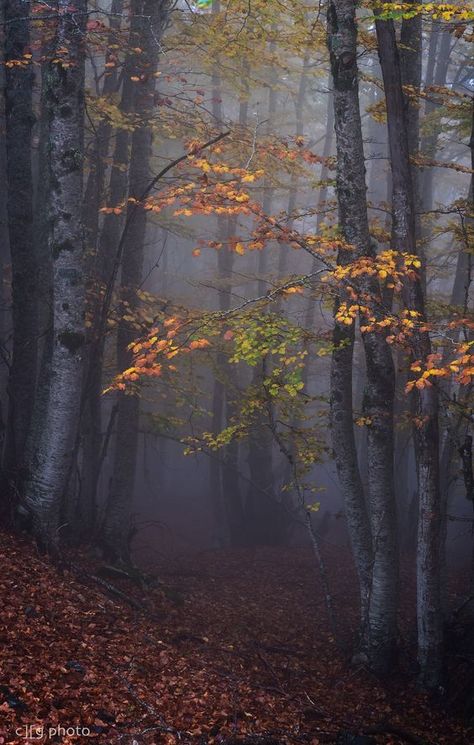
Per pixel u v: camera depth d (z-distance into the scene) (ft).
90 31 46.65
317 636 46.70
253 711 30.86
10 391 45.03
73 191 39.34
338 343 39.60
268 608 51.62
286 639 44.96
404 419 59.41
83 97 39.75
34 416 42.19
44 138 55.31
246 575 61.11
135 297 52.49
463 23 34.53
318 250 36.60
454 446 45.24
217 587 55.42
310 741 29.32
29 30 44.78
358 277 36.96
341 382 40.96
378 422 39.22
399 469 75.51
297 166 53.62
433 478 37.06
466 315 44.83
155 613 41.96
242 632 44.14
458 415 43.78
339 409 41.16
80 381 40.63
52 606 33.14
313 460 43.83
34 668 26.25
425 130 55.21
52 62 38.65
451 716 36.27
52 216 39.45
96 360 47.03
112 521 50.88
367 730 31.89
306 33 46.11
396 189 36.55
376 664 40.37
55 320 39.99
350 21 36.76
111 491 51.52
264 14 46.83
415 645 44.04
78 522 50.26
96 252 56.13
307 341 40.93
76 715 24.38
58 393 40.01
